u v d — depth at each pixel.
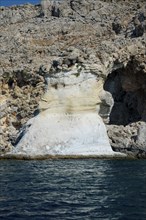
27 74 69.69
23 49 82.56
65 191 31.58
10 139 63.75
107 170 43.34
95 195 30.14
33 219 24.12
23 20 106.31
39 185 34.06
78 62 57.38
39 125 56.44
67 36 87.56
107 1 102.56
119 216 24.67
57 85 57.69
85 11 98.50
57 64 57.69
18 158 54.00
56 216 24.75
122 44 64.81
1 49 83.38
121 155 55.34
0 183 35.06
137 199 28.80
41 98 58.66
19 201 28.19
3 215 24.84
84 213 25.34
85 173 41.00
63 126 56.19
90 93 58.00
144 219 24.03
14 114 68.25
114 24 91.31
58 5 101.25
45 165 47.19
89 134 55.78
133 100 76.12
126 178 38.00
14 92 69.50
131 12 95.56
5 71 70.12
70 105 57.28
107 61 60.41
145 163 49.91
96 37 88.25
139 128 59.44
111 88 75.81
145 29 75.81
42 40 87.00
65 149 54.38
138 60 65.31
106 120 61.69
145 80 67.75
